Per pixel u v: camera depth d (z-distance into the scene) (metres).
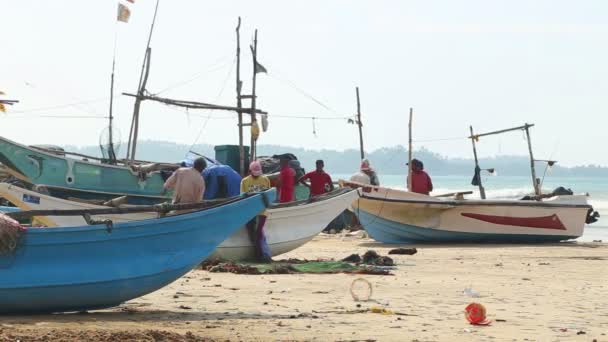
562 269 20.97
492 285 17.27
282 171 22.42
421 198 29.09
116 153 30.84
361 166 30.09
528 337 11.37
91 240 12.12
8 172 28.83
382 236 29.81
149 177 29.66
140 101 33.28
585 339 11.30
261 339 10.73
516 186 155.88
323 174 24.22
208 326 11.52
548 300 15.16
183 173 17.48
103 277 12.12
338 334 11.23
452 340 11.05
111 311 12.80
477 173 35.81
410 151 31.80
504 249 27.52
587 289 16.88
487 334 11.51
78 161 28.81
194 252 12.78
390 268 20.44
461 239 30.30
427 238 29.88
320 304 13.91
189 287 15.76
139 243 12.42
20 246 11.78
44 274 11.88
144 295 13.55
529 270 20.61
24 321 11.59
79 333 10.47
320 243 29.98
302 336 11.01
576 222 31.55
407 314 13.05
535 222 30.78
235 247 20.61
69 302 12.17
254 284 16.36
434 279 18.11
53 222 20.34
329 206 22.81
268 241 21.55
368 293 15.38
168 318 12.16
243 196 13.25
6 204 30.58
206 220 12.85
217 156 34.56
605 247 28.89
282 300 14.30
